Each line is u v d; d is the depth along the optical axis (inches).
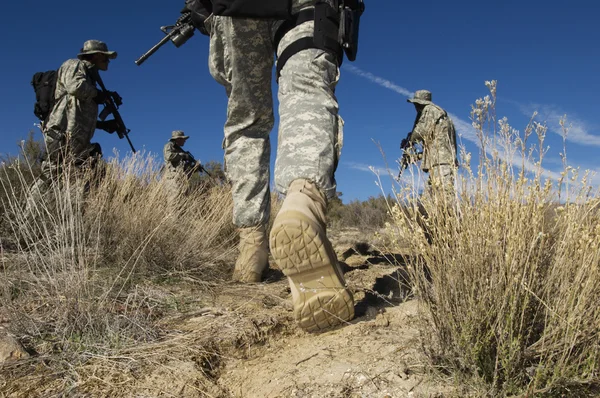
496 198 59.6
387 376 57.4
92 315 75.8
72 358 66.2
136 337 73.9
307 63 78.6
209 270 119.4
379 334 70.9
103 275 102.5
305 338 75.1
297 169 73.1
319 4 80.1
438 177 63.1
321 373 60.4
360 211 410.6
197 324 80.7
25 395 57.4
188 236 127.3
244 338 74.9
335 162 77.3
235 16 82.1
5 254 108.3
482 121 61.1
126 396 57.8
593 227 58.7
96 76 217.5
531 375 51.6
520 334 51.0
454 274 57.9
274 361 67.3
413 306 81.9
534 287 54.8
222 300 95.6
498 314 52.8
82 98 202.1
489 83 60.7
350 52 82.6
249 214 112.6
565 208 58.1
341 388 56.2
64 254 88.0
